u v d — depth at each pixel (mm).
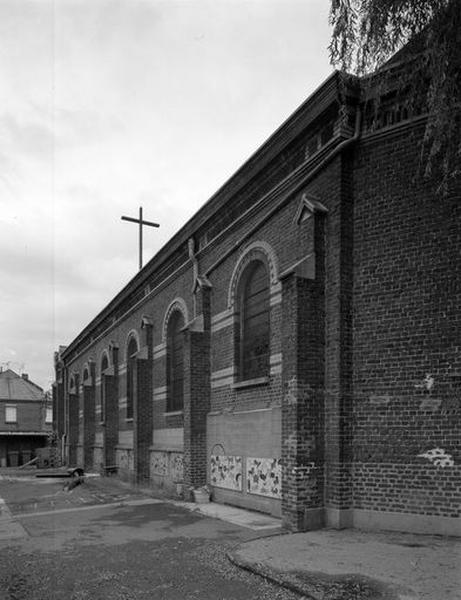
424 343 8922
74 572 7191
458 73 5816
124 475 23188
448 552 7309
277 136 11531
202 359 14789
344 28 6215
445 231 8914
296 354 9688
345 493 9258
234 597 6012
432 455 8633
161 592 6262
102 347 29484
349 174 9945
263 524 10273
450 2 5523
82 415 31750
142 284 21469
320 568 6723
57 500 16047
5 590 6504
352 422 9445
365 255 9656
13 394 52656
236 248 13672
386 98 9539
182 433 16938
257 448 11906
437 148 6113
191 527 10234
